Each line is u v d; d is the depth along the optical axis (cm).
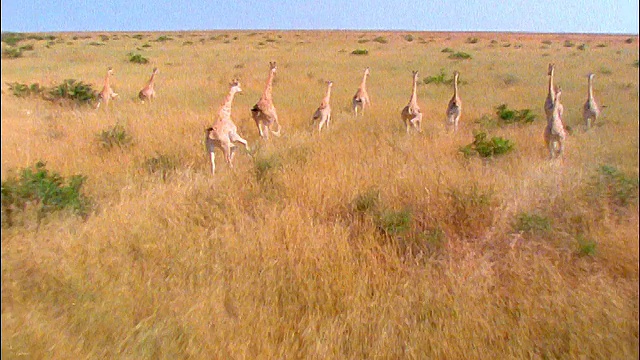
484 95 1516
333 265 435
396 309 383
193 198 586
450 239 497
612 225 403
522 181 578
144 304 381
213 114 1141
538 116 1105
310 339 351
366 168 655
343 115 1184
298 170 643
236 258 452
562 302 372
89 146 816
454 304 380
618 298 345
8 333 307
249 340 346
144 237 474
